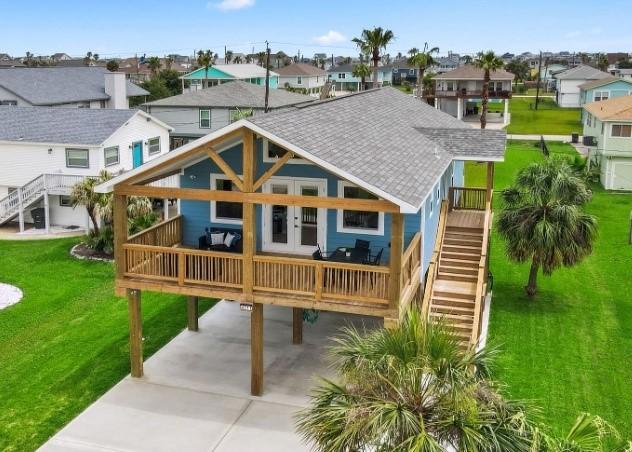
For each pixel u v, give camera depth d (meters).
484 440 9.00
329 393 10.09
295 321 19.48
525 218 22.16
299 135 15.18
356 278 15.77
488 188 21.89
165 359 18.45
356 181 13.95
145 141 38.59
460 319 18.30
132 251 16.33
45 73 54.75
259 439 14.42
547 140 61.06
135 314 16.83
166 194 15.57
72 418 15.33
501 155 21.25
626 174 42.03
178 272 16.00
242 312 22.20
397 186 14.55
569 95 89.06
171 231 18.97
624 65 140.38
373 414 9.16
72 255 28.44
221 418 15.32
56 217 33.66
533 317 21.70
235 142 18.42
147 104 52.50
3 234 32.31
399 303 14.39
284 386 16.91
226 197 15.08
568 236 21.66
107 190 15.97
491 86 74.00
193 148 14.87
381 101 27.33
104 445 14.16
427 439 8.76
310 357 18.70
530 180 22.16
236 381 17.16
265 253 18.80
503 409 9.70
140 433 14.65
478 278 19.28
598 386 16.97
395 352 9.88
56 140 34.03
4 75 51.22
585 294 23.91
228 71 77.81
